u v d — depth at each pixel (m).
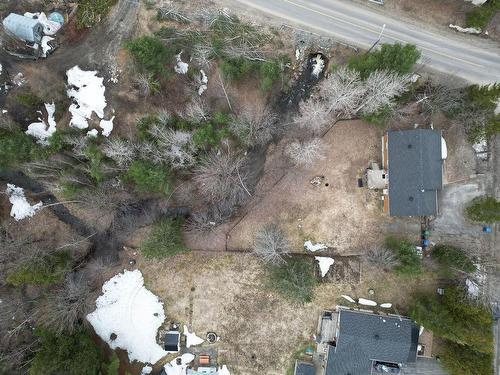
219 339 41.31
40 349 37.31
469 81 39.66
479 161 39.81
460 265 37.09
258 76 39.53
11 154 36.50
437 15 39.53
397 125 39.84
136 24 40.72
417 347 38.81
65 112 40.94
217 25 40.16
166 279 41.50
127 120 40.69
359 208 40.34
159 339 41.25
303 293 38.28
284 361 40.91
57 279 38.84
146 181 37.06
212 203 41.31
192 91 40.31
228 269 41.34
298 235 40.78
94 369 36.78
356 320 38.66
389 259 37.44
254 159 41.06
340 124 40.22
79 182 38.66
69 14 40.81
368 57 35.50
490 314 35.34
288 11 40.25
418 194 37.44
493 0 36.53
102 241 42.00
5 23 39.75
